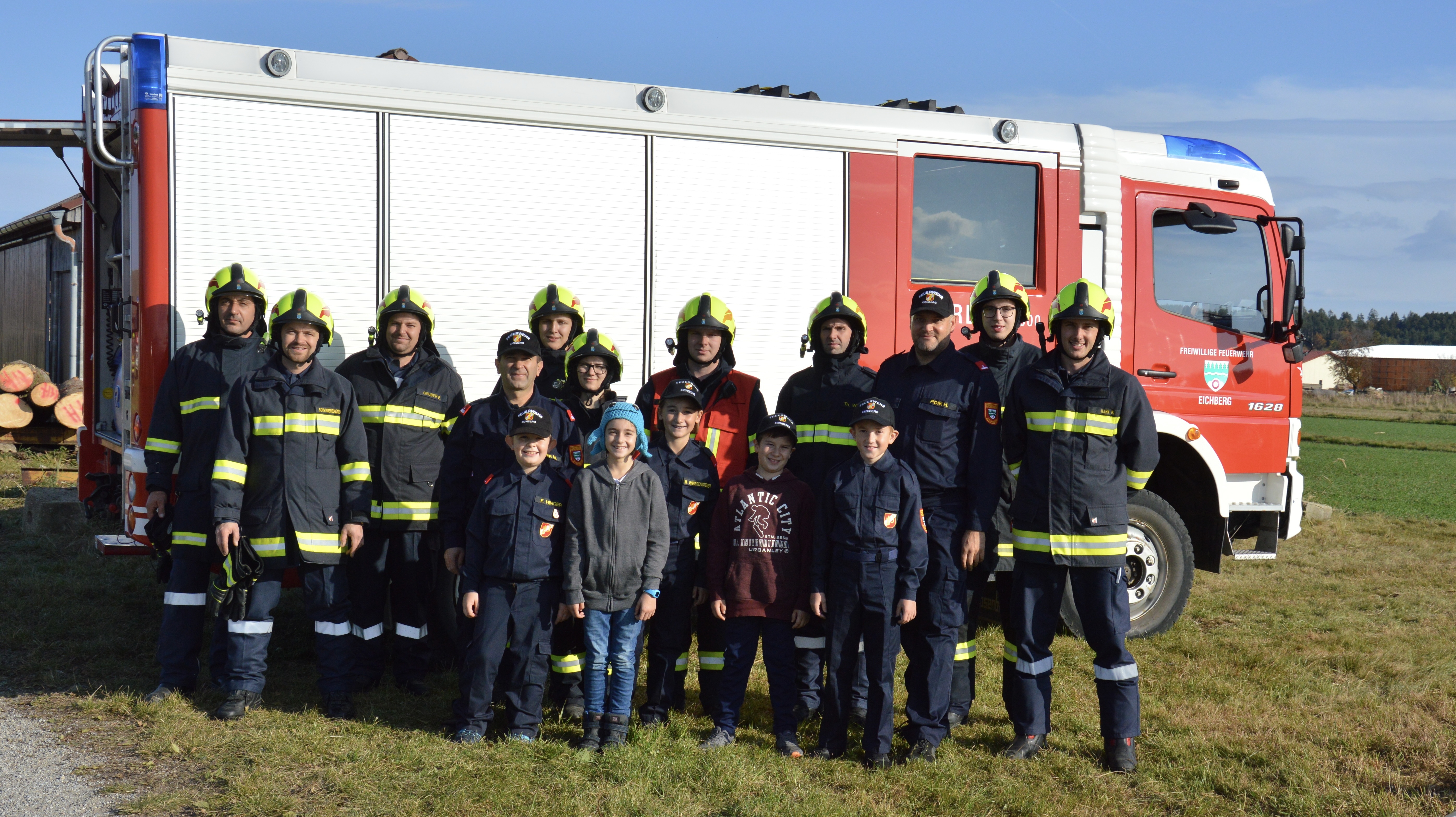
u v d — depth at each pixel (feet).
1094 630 13.73
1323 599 23.98
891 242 19.89
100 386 22.24
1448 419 128.47
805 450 14.92
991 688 17.02
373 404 15.34
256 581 14.33
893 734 14.17
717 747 13.65
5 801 11.48
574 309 16.33
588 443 14.24
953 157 20.26
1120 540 13.60
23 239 50.14
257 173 15.94
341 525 14.64
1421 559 29.68
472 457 14.75
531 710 13.70
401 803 11.70
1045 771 13.47
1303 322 21.74
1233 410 21.74
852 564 13.30
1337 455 75.15
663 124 18.42
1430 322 469.16
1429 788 12.98
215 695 15.07
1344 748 14.24
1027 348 15.28
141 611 19.58
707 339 15.07
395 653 16.11
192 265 15.57
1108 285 20.95
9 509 29.99
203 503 14.78
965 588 13.93
